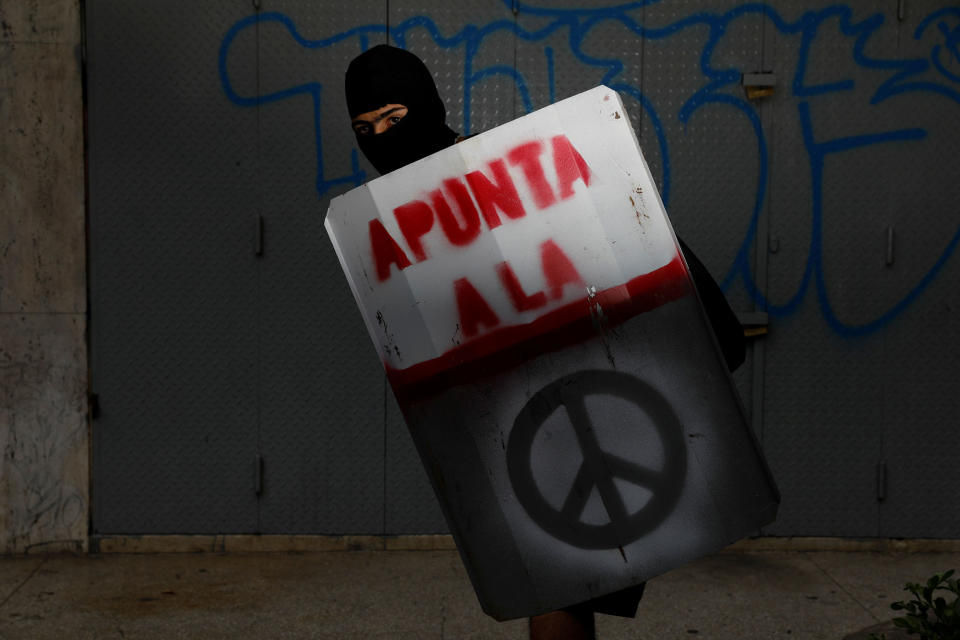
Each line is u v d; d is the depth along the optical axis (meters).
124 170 3.69
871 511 3.81
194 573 3.57
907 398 3.76
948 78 3.64
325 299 3.76
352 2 3.66
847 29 3.64
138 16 3.64
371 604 3.26
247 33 3.66
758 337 3.75
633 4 3.67
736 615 3.15
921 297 3.72
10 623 3.05
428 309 1.52
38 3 3.60
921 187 3.69
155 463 3.80
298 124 3.70
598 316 1.49
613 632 3.01
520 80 3.70
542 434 1.51
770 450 3.80
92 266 3.72
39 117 3.64
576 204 1.48
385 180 1.52
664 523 1.49
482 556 1.54
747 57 3.67
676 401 1.48
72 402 3.75
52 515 3.78
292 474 3.82
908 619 1.71
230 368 3.78
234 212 3.72
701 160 3.71
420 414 1.54
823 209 3.71
